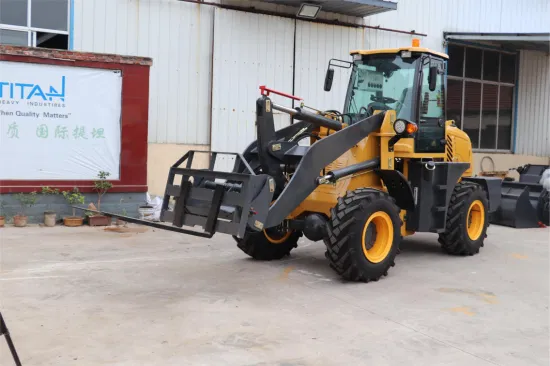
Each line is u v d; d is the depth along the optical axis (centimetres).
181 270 665
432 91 725
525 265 739
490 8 1487
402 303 556
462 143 851
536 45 1504
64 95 916
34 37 970
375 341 452
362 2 1132
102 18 999
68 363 393
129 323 477
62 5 980
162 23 1047
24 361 395
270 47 1155
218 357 411
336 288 604
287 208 587
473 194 781
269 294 575
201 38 1085
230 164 1124
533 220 1063
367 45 1285
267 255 725
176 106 1070
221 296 563
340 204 610
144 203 978
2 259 683
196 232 552
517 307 554
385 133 671
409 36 1352
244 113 1135
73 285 586
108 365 392
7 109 880
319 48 1217
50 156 912
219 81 1103
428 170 709
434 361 416
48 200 915
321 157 614
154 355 411
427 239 922
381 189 702
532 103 1625
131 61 952
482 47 1488
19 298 536
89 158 940
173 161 1071
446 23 1412
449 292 600
